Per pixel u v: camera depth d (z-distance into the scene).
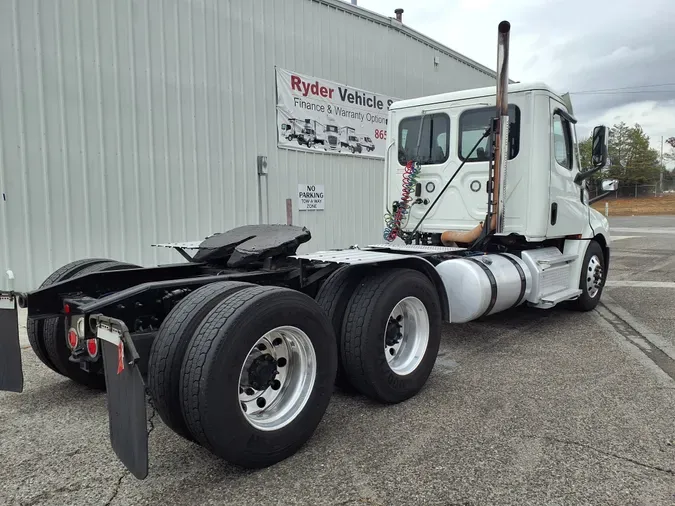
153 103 7.38
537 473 2.71
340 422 3.40
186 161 7.79
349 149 10.53
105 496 2.56
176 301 3.29
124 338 2.38
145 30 7.23
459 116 5.73
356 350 3.48
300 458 2.91
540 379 4.18
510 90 5.42
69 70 6.58
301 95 9.43
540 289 5.52
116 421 2.51
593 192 6.74
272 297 2.79
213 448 2.56
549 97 5.37
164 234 7.59
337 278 3.71
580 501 2.46
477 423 3.35
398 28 11.48
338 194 10.39
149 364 2.67
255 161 8.73
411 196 6.11
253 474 2.75
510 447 3.01
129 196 7.21
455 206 5.77
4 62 6.09
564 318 6.35
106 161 6.96
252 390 2.84
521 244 5.84
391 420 3.42
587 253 6.46
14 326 3.42
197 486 2.64
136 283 3.98
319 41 9.70
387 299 3.54
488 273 4.74
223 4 8.10
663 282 9.03
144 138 7.31
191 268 4.28
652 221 30.70
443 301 4.25
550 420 3.38
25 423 3.43
